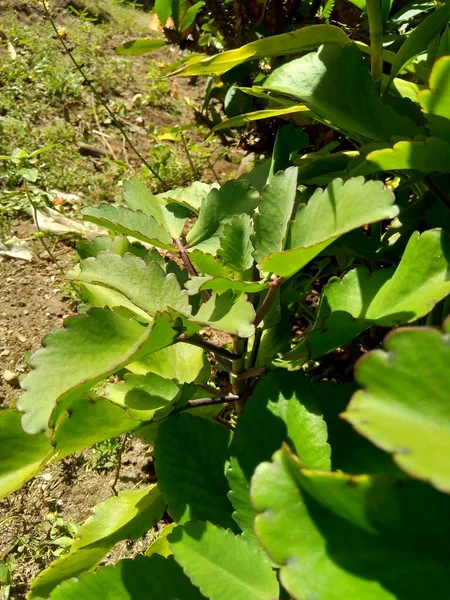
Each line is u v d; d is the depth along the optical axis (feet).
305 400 0.90
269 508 0.64
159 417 0.99
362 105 1.11
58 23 4.12
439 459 0.49
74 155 2.91
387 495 0.62
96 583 0.90
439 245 0.87
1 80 3.28
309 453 0.86
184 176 2.79
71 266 2.35
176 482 1.00
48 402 0.81
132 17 4.72
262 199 0.98
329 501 0.64
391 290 0.91
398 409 0.56
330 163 1.37
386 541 0.64
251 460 0.90
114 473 1.70
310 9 2.03
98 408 0.93
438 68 0.78
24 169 2.17
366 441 0.93
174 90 3.66
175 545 0.86
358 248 1.20
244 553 0.85
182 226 1.31
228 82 2.07
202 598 0.89
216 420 1.25
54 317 2.14
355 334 0.92
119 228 1.10
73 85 3.37
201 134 3.29
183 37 1.90
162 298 0.95
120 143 3.12
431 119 0.88
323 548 0.63
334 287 1.00
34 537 1.55
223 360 1.12
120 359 0.79
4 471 0.98
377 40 1.18
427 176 1.06
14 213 2.52
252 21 1.97
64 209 2.60
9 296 2.20
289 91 1.14
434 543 0.63
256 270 1.10
